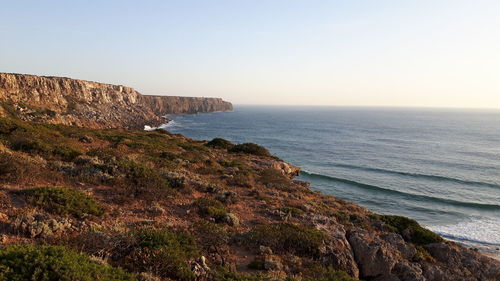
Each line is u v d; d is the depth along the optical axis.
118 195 13.25
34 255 5.91
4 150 14.89
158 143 35.12
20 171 12.38
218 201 15.34
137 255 7.84
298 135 119.19
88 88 114.69
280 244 11.53
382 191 45.41
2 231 7.74
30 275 5.45
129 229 9.45
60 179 13.52
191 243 9.61
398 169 60.78
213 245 10.21
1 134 21.03
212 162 28.83
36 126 27.83
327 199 25.17
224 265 9.26
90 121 92.75
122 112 121.44
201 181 18.94
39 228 8.04
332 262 11.63
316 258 11.52
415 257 15.07
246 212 15.37
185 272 7.70
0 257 5.77
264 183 25.47
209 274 8.09
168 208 13.34
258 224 13.69
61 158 17.80
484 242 28.20
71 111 92.81
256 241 11.38
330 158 72.25
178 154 29.03
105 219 10.51
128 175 15.60
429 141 103.50
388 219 19.80
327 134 124.06
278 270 9.44
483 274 15.80
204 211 13.60
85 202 10.91
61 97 96.12
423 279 12.86
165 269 7.68
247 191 20.66
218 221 13.16
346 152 80.69
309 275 9.88
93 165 15.97
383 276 12.82
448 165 65.00
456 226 32.56
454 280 14.23
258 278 8.15
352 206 24.20
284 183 27.42
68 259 6.00
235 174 25.48
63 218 9.29
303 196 23.08
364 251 13.08
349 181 49.66
